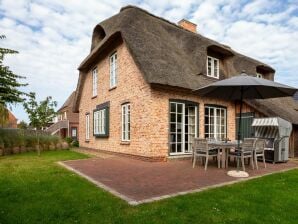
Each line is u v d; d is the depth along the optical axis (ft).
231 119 45.93
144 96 34.73
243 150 26.35
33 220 12.69
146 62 33.35
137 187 18.92
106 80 47.85
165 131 34.71
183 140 37.37
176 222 12.37
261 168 29.32
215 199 15.90
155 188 18.63
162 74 33.19
